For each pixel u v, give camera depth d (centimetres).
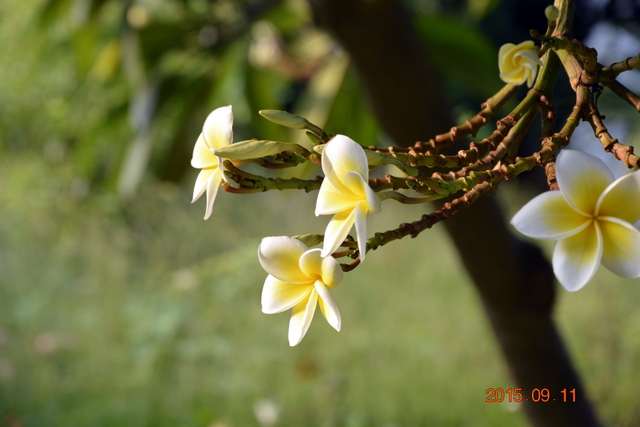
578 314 384
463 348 374
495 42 468
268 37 244
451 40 204
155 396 317
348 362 365
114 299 432
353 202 70
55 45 335
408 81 140
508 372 167
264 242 72
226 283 473
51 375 338
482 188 70
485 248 150
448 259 508
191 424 286
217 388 332
